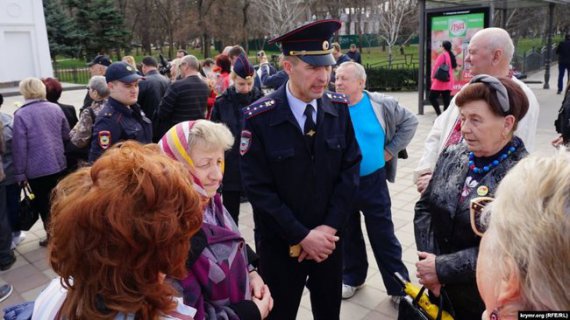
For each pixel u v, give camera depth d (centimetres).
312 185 209
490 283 83
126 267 88
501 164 163
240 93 402
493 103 158
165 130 488
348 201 215
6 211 385
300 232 202
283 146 205
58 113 411
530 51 1972
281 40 203
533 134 218
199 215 99
